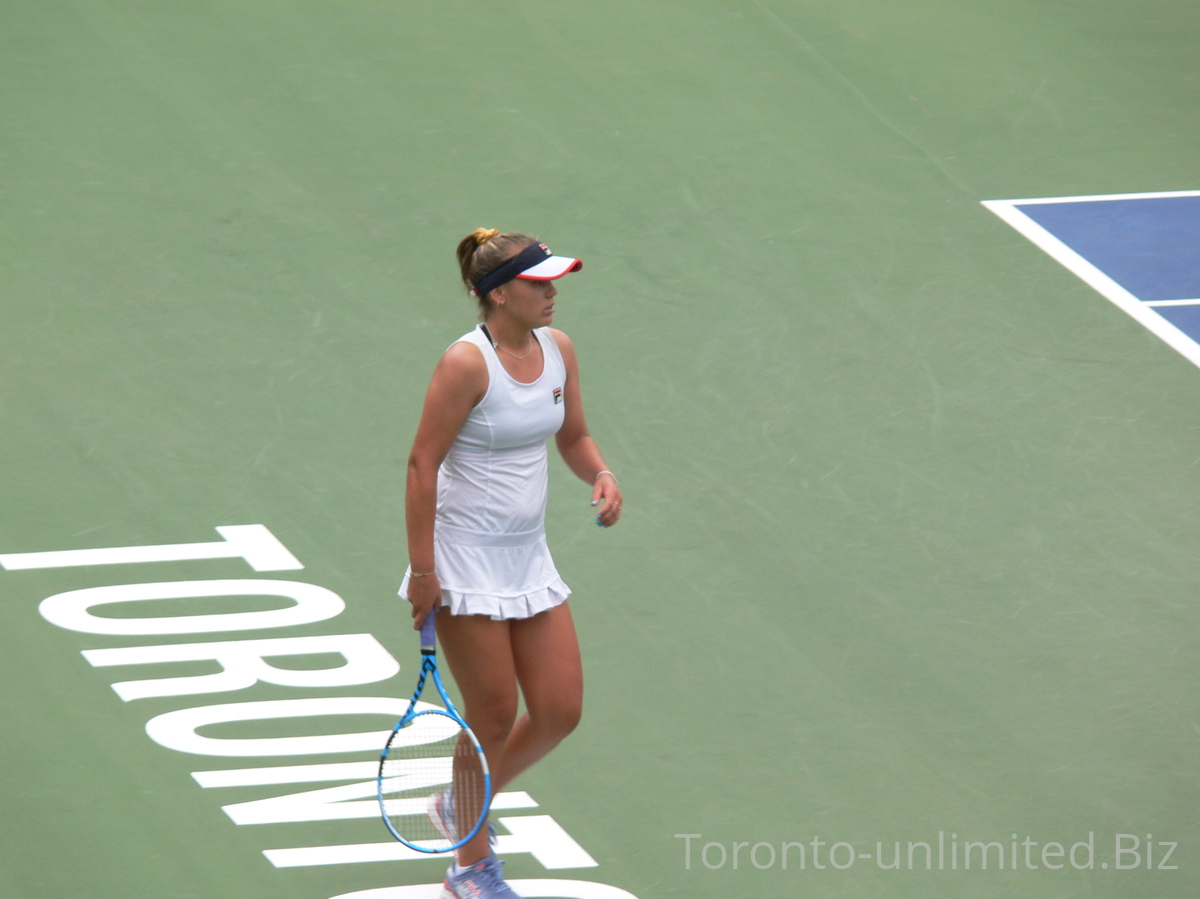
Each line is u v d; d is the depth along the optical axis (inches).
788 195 1635.1
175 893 844.6
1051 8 2039.9
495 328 802.2
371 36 1844.2
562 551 1157.1
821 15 1975.9
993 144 1753.2
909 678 1053.8
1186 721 1025.5
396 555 1136.8
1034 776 975.6
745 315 1449.3
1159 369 1411.2
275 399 1295.5
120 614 1058.1
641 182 1632.6
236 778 931.3
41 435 1230.9
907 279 1518.2
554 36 1879.9
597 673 1040.8
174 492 1182.3
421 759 906.7
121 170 1578.5
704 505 1215.6
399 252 1496.1
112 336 1354.6
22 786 911.7
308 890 854.5
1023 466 1280.8
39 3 1847.9
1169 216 1640.0
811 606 1116.5
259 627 1056.2
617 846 903.7
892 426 1321.4
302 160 1620.3
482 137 1681.8
